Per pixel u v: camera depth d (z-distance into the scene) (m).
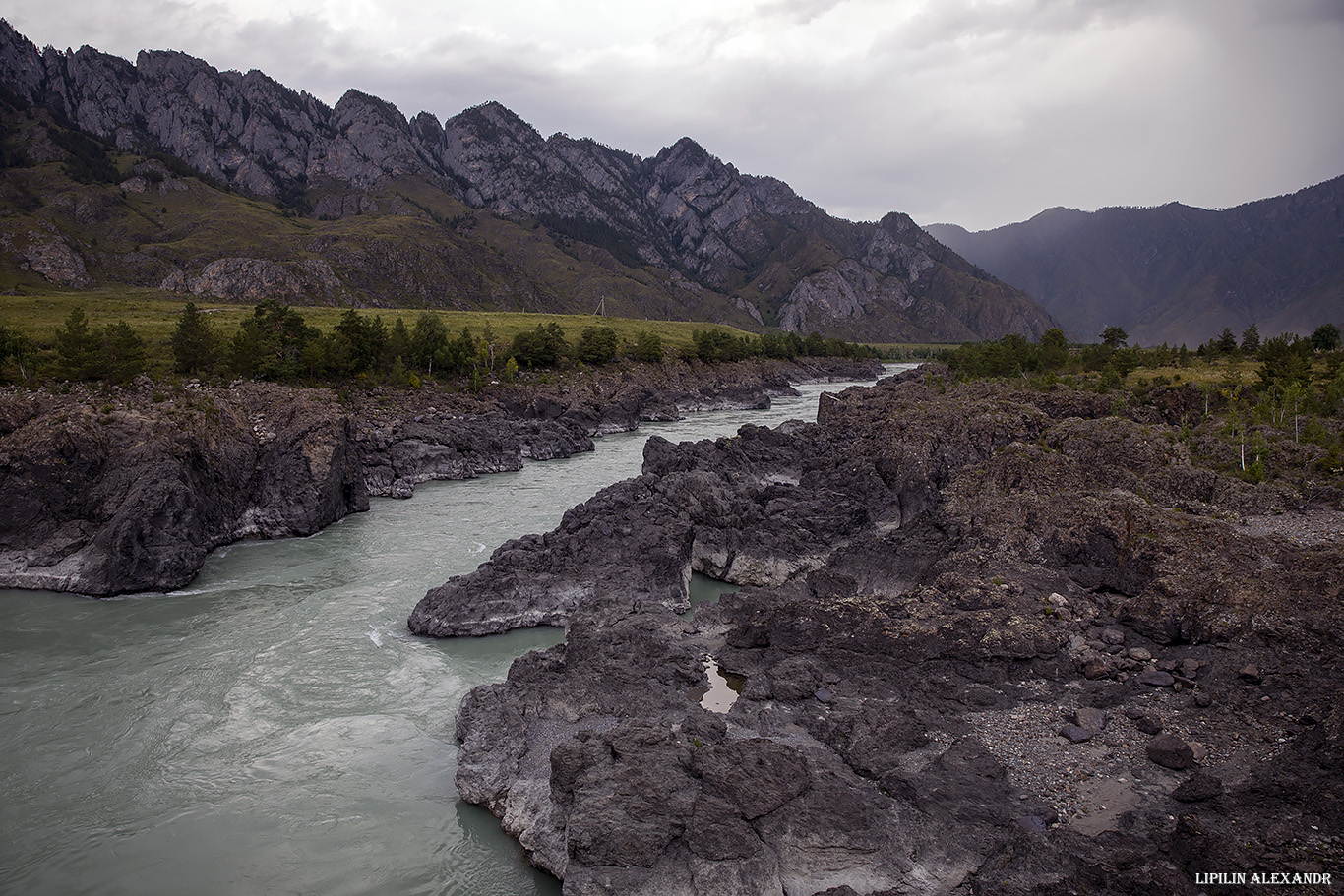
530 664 36.56
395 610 49.16
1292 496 48.84
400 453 88.50
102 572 51.88
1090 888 21.41
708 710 33.72
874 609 38.44
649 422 150.62
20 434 57.34
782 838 24.39
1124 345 139.88
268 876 26.38
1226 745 27.16
